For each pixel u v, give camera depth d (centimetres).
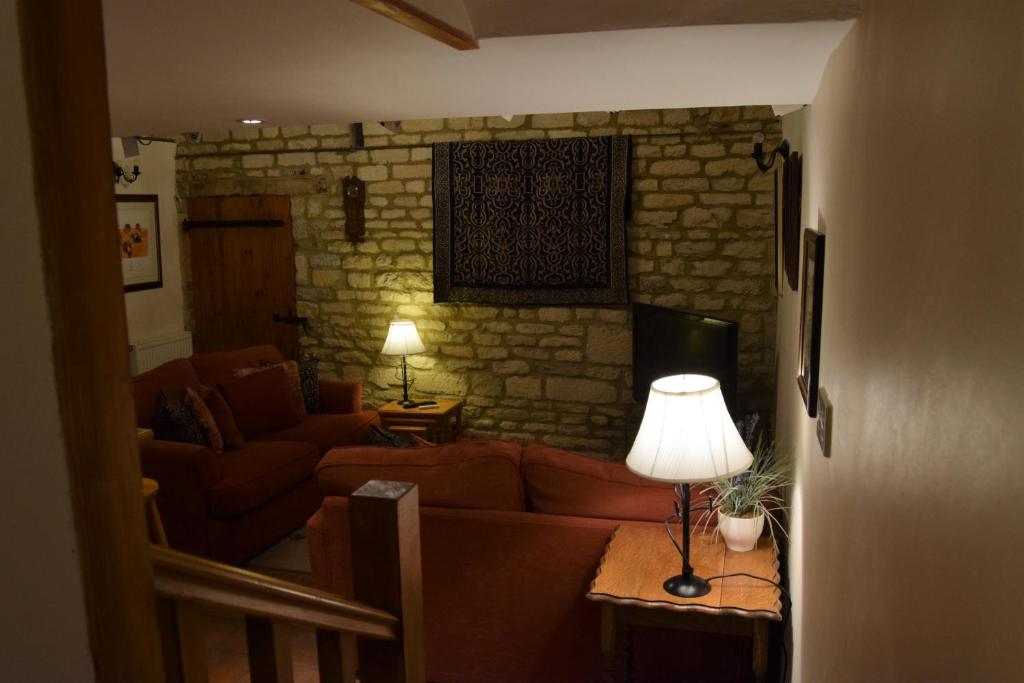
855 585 157
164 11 139
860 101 162
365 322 647
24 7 61
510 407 625
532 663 306
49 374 66
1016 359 77
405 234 625
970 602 89
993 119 85
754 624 250
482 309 618
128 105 258
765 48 185
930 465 106
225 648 350
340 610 126
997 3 84
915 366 116
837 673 176
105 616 70
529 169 583
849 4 160
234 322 677
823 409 201
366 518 146
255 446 489
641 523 298
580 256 584
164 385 493
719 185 557
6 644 72
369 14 144
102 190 67
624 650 296
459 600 307
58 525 68
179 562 86
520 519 298
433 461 311
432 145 602
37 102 62
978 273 89
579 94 248
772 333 561
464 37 164
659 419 253
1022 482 75
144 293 644
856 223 167
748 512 282
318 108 274
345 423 553
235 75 205
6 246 64
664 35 168
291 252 653
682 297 574
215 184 660
